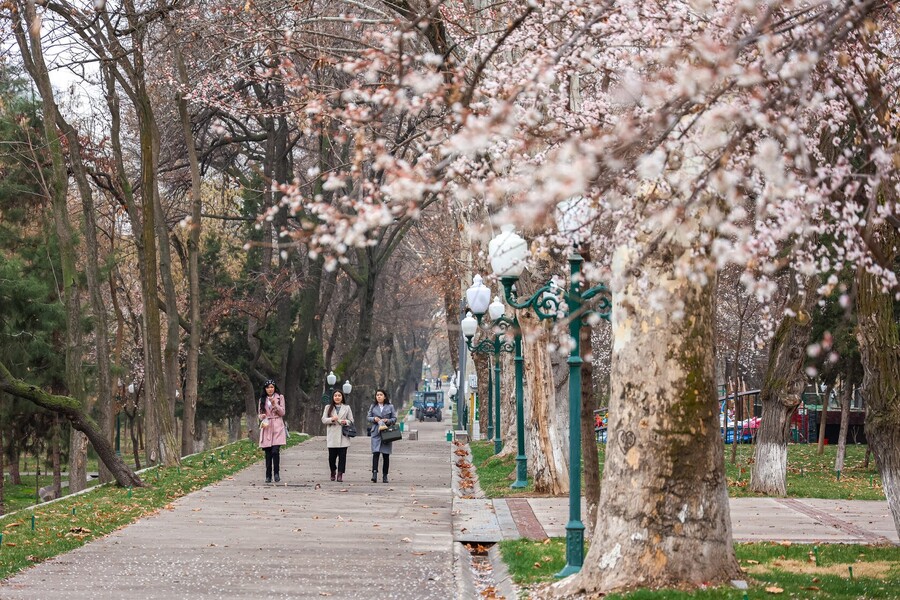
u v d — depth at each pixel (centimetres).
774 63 739
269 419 2528
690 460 1055
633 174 853
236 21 2125
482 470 2803
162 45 2962
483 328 2897
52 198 2795
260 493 2270
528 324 2264
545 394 2259
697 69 631
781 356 2334
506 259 1357
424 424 9075
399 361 10688
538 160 1137
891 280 804
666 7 1000
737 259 722
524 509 1967
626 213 963
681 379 1049
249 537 1600
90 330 3512
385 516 1864
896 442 1298
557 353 2272
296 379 5238
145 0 2895
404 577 1277
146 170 2914
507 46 1383
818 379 3238
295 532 1658
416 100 789
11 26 2542
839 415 4919
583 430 1282
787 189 705
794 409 2328
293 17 2088
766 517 1869
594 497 1270
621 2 984
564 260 1498
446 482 2570
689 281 1024
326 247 727
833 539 1578
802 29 750
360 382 7306
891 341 1302
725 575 1062
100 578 1254
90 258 2855
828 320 3020
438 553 1458
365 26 2112
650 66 1085
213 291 5353
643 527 1052
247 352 5547
